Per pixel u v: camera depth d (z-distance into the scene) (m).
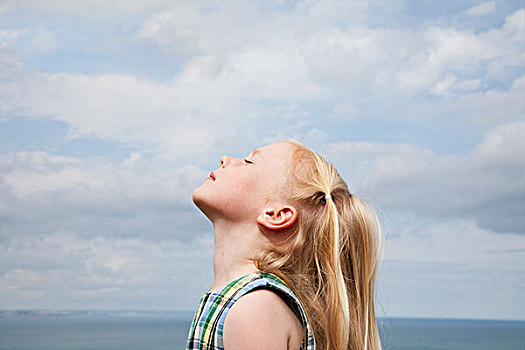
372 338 1.90
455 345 66.62
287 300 1.58
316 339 1.67
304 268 1.75
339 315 1.70
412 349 58.25
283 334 1.49
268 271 1.68
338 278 1.72
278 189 1.79
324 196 1.82
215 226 1.82
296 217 1.76
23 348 63.84
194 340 1.58
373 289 1.93
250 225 1.77
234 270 1.74
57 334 96.12
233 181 1.79
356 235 1.88
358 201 1.93
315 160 1.89
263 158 1.85
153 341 73.94
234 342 1.47
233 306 1.53
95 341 72.56
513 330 122.81
